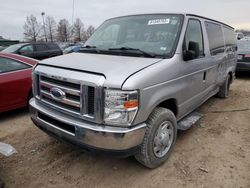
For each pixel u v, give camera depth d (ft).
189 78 13.57
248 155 13.47
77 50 14.64
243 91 27.45
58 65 11.30
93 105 9.90
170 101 12.87
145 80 10.20
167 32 13.15
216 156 13.32
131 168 12.27
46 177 11.55
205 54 15.64
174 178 11.51
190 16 14.26
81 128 10.15
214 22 18.11
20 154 13.43
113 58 11.82
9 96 17.98
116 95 9.56
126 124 9.84
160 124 11.60
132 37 13.75
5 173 11.78
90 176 11.66
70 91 10.37
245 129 16.85
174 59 12.07
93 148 10.17
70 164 12.55
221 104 22.29
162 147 12.16
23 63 19.29
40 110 11.91
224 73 21.12
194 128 16.89
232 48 22.71
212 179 11.43
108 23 15.83
